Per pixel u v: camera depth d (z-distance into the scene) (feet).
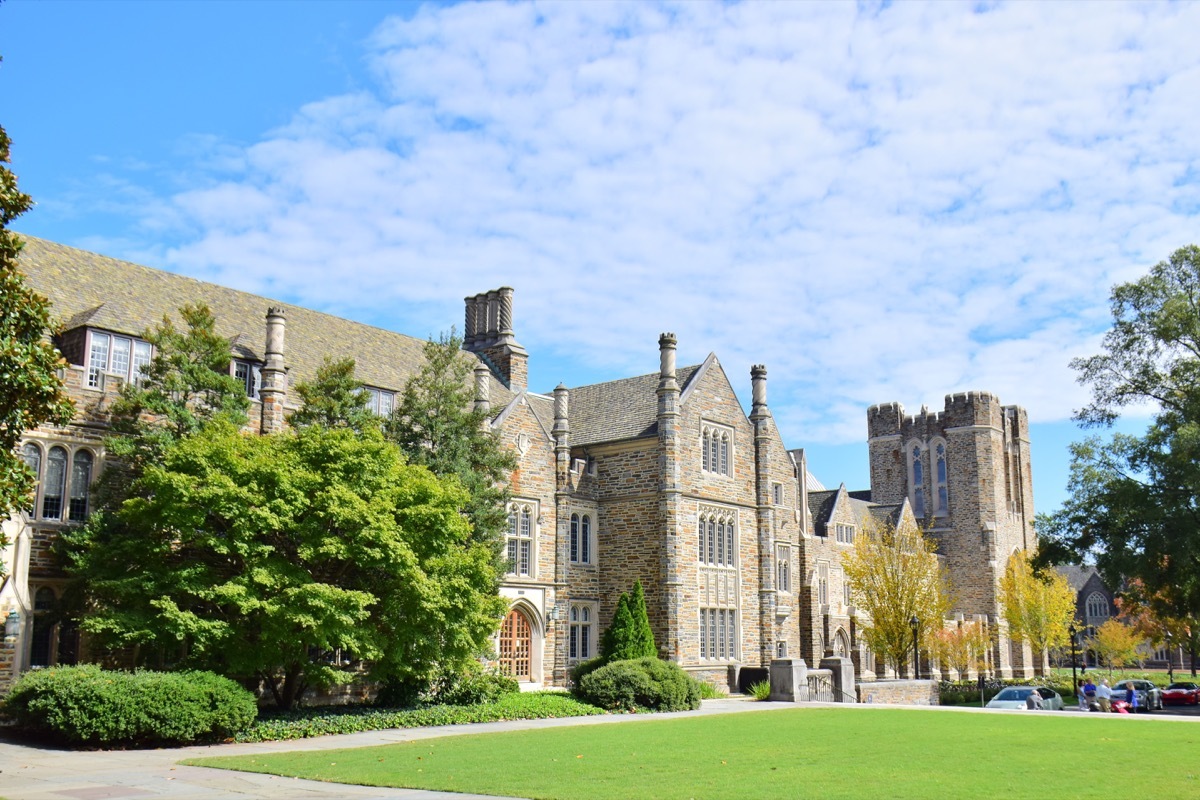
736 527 159.33
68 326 99.40
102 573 84.12
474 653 102.22
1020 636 265.34
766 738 79.71
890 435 314.96
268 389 107.24
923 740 78.13
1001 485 297.53
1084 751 70.64
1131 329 163.94
